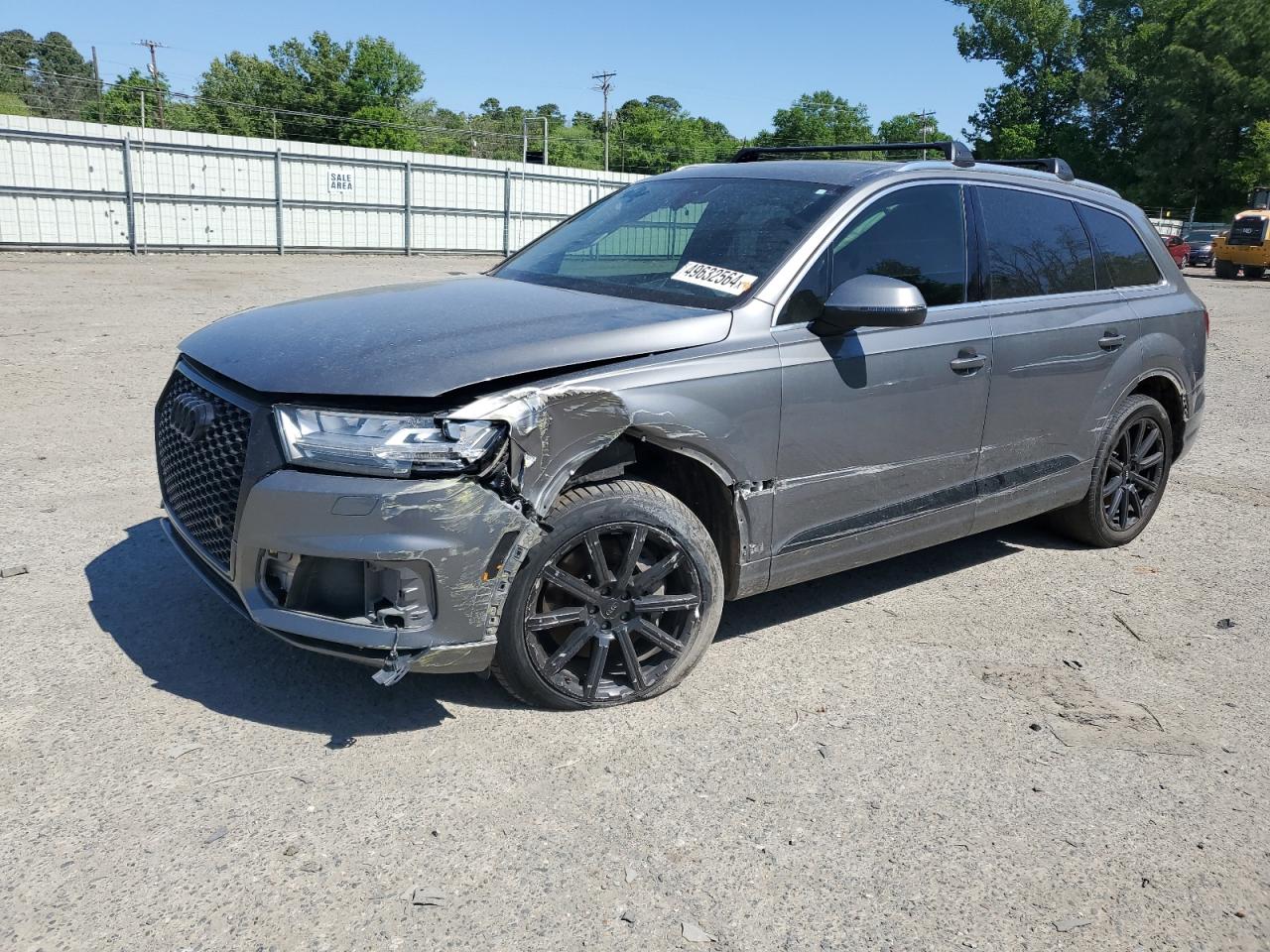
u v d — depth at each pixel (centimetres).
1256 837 289
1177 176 6462
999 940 243
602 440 308
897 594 461
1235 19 6191
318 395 288
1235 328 1706
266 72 6550
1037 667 391
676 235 405
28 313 1163
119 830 263
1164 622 443
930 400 399
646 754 312
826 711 347
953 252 419
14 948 221
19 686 331
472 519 287
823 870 264
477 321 332
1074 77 7119
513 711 331
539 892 249
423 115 8344
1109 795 306
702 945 235
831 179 403
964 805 297
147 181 2430
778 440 351
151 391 791
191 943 226
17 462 587
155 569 434
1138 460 532
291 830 266
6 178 2227
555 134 10481
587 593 320
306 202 2711
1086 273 486
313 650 293
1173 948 244
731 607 436
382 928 234
